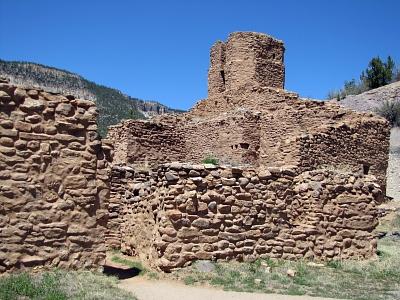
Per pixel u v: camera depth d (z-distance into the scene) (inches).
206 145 1109.7
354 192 568.7
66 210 405.7
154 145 1115.3
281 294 405.7
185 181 473.4
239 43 1245.7
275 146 992.9
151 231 496.1
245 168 512.1
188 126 1162.6
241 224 497.0
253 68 1235.2
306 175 559.5
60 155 407.5
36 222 391.5
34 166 394.6
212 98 1268.5
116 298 349.4
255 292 408.5
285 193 535.8
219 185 489.4
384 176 1050.7
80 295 344.5
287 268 489.4
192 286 420.2
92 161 421.1
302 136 878.4
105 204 424.8
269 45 1262.3
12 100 391.5
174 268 450.9
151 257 480.1
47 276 376.2
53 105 408.8
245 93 1161.4
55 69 4023.1
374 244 570.6
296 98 1047.6
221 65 1349.7
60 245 400.2
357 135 988.6
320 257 535.8
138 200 552.7
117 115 3314.5
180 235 459.5
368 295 413.4
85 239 411.8
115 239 606.9
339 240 550.3
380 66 2549.2
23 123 394.0
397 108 1930.4
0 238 375.9
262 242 508.4
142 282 428.5
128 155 1071.0
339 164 941.2
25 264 383.6
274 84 1261.1
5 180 382.3
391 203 1028.5
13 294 332.8
